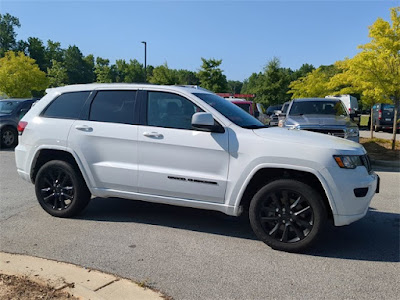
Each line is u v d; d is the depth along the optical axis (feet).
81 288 10.53
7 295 9.96
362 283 11.37
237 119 15.19
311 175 13.64
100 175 16.12
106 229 15.79
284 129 15.83
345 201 13.14
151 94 15.87
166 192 15.23
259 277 11.66
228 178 14.17
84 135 16.22
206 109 14.89
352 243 14.73
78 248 13.70
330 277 11.75
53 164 16.85
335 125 29.35
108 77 179.11
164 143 14.96
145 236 15.06
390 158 34.65
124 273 11.71
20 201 19.89
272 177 14.29
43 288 10.46
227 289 10.87
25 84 95.61
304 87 86.17
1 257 12.72
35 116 17.54
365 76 35.60
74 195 16.74
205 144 14.39
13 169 29.30
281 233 13.84
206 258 13.02
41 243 14.14
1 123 40.68
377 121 69.97
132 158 15.58
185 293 10.59
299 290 10.89
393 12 35.14
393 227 16.66
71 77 295.89
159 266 12.30
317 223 13.23
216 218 17.57
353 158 13.42
